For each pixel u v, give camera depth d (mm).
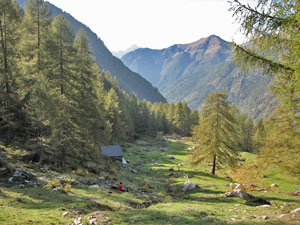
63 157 25328
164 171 36719
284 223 9375
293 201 17141
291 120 21953
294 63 7043
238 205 15406
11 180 14711
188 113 103812
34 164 21125
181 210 12805
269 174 32812
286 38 6871
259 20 7000
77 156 32781
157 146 74312
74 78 28000
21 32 28859
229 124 31891
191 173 33531
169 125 112312
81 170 25109
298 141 21547
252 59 7684
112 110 62781
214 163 33031
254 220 10461
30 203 11000
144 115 109000
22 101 29781
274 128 24031
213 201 17672
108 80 124250
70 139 26188
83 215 10109
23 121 30891
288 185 26703
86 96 31000
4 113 27172
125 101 103938
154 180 30188
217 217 11391
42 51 28016
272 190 22641
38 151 25375
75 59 28828
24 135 30391
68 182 18141
